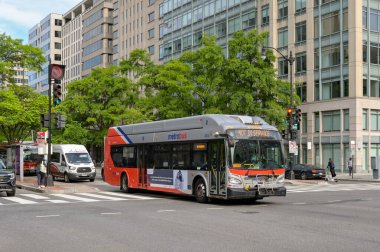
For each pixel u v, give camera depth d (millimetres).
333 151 50656
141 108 45375
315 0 53062
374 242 9922
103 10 102312
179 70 42312
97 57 105438
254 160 17859
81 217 14281
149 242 10016
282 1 57031
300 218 13977
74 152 35000
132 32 92688
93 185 30984
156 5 82625
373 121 49562
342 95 49750
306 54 53938
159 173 21625
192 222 13094
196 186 19266
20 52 44938
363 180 38875
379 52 50469
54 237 10727
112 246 9602
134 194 23609
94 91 53438
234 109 36469
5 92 41938
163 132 21625
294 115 36906
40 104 44969
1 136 51250
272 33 57438
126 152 24500
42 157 27172
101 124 55719
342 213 15305
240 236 10727
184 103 40594
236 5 62156
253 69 36250
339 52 50250
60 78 26391
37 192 25125
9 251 9180
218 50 39281
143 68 47031
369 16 49719
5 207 17328
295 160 50531
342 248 9273
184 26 72688
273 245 9602
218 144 18109
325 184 34000
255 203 18969
